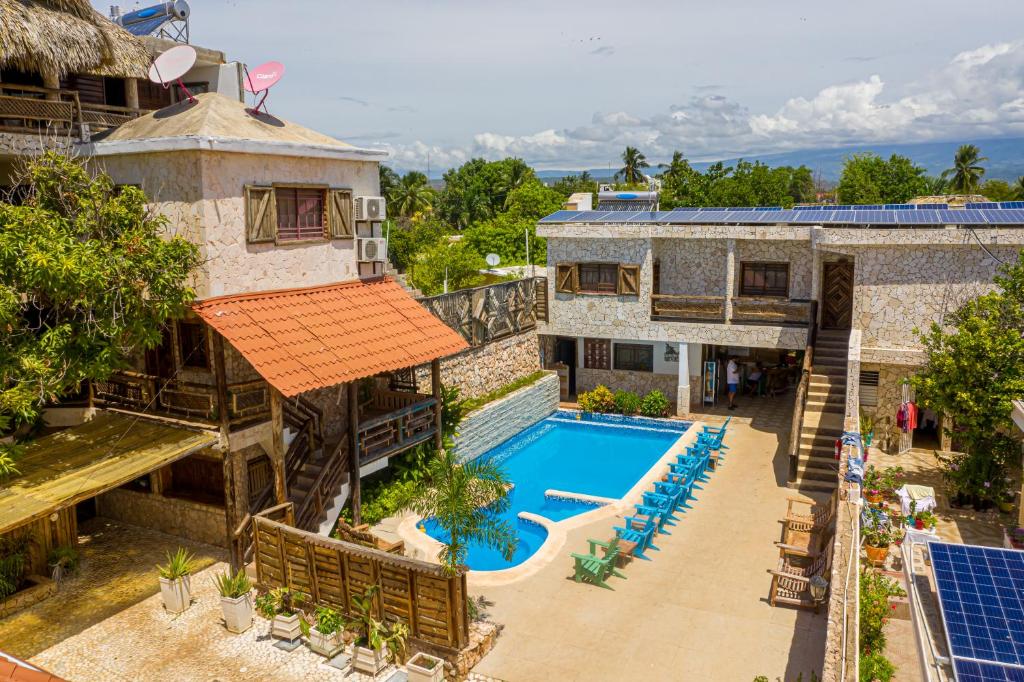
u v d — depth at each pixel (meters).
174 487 17.25
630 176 97.50
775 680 11.61
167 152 14.69
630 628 13.23
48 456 13.76
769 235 24.62
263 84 16.94
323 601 13.07
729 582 14.98
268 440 15.75
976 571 9.07
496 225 65.62
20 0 16.14
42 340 12.67
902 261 21.30
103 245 13.28
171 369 16.42
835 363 23.86
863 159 67.12
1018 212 21.64
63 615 13.51
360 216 18.38
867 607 11.59
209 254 14.69
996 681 7.50
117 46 17.75
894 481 18.69
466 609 11.93
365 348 16.28
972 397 16.62
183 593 13.61
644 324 27.59
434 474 12.88
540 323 29.56
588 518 18.39
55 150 14.71
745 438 25.20
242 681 11.55
